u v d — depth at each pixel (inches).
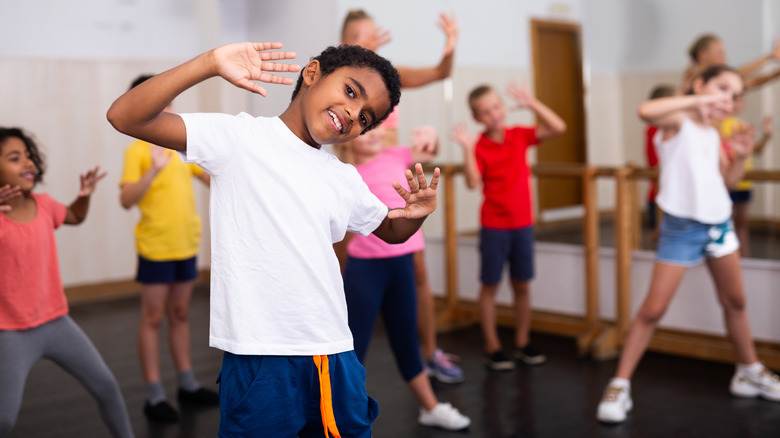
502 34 191.5
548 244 159.5
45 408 118.2
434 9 187.2
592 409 113.2
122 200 107.2
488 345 136.9
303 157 51.5
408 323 100.0
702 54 171.8
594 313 148.1
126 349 156.3
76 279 208.1
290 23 102.7
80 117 206.4
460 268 174.4
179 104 201.8
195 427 109.4
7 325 75.9
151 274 112.4
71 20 203.2
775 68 157.2
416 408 114.6
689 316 140.0
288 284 50.2
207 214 229.8
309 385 51.6
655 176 138.7
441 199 175.9
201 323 176.1
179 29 214.2
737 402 114.1
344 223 54.0
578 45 192.7
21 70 197.5
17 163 79.4
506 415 111.5
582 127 194.9
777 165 153.4
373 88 50.3
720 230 108.7
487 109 136.9
